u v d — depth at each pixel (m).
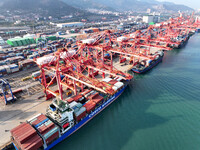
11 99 54.81
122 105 57.19
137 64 93.12
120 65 94.88
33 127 37.44
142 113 52.38
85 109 45.31
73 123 42.97
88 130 45.62
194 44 159.50
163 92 65.31
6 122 45.25
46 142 35.62
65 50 51.19
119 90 60.91
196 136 42.56
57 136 39.09
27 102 55.38
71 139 42.44
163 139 41.69
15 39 140.62
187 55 121.19
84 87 64.69
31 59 92.00
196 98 60.47
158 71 88.69
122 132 44.56
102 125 47.50
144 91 66.31
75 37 159.50
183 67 94.69
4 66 79.69
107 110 54.59
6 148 36.94
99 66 70.25
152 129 45.22
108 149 39.12
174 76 81.38
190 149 38.59
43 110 51.00
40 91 62.84
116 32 182.38
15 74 79.69
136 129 45.50
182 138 41.91
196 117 49.88
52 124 37.69
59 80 56.53
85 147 39.91
